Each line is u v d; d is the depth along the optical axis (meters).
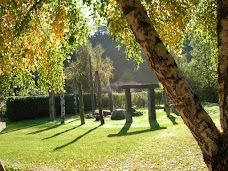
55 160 9.88
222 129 2.96
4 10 4.73
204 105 24.14
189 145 9.83
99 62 35.56
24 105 26.97
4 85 7.21
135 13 3.00
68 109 29.73
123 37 6.18
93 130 16.64
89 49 35.19
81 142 12.93
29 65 7.01
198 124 2.96
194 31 6.45
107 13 5.61
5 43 5.61
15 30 4.86
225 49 2.90
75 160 9.65
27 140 14.68
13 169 7.41
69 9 5.39
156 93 32.72
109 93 26.86
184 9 5.26
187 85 2.99
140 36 3.01
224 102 2.92
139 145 11.13
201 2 5.93
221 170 2.91
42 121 24.23
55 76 7.47
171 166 7.73
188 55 39.47
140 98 32.34
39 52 6.67
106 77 35.47
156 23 5.77
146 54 3.04
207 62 26.41
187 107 2.96
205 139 2.96
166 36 6.11
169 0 5.06
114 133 14.85
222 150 2.91
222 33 2.90
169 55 2.98
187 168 7.34
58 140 13.99
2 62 5.87
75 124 20.23
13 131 18.80
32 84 7.80
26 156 10.82
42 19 6.14
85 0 5.21
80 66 34.84
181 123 16.50
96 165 8.79
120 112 22.16
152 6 5.36
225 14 2.88
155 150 9.89
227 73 2.89
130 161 8.86
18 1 4.81
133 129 15.73
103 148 11.16
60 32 5.34
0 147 13.15
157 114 22.89
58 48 6.70
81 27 5.73
